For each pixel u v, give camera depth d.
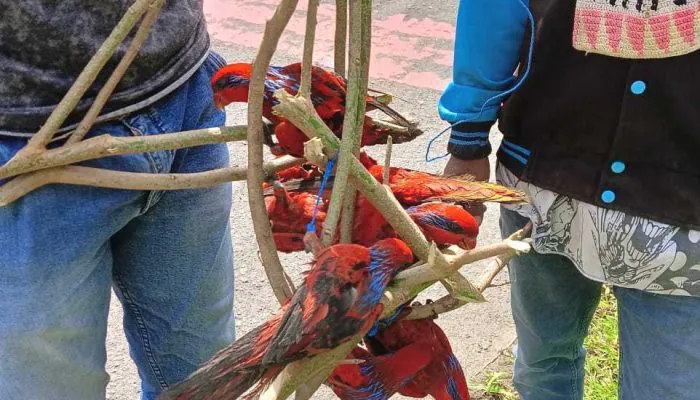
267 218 1.11
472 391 2.39
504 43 1.52
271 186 1.21
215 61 1.54
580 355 1.95
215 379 1.00
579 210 1.50
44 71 1.24
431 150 3.39
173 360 1.75
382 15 4.39
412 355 1.17
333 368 1.08
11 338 1.32
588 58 1.42
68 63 1.25
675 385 1.52
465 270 2.81
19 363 1.35
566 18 1.43
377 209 1.08
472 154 1.62
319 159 1.05
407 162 3.34
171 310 1.67
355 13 1.01
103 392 1.58
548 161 1.52
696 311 1.46
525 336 1.89
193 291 1.66
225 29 4.32
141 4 1.13
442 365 1.23
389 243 1.06
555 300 1.78
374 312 1.01
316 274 1.00
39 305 1.32
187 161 1.52
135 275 1.62
